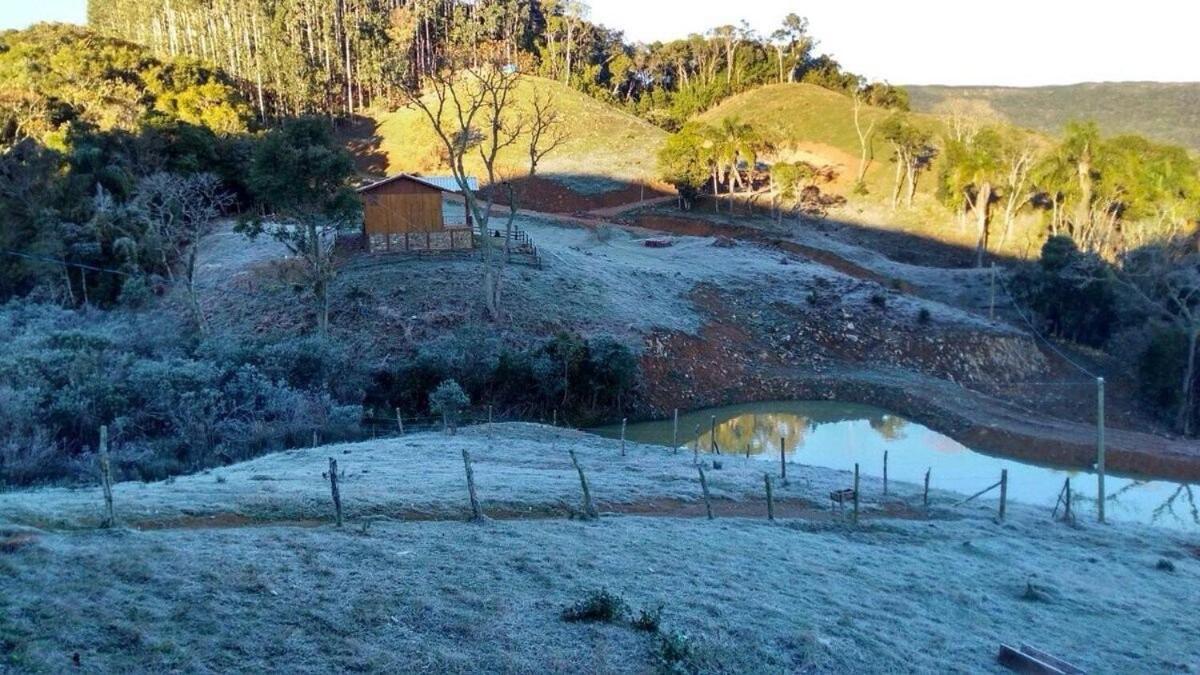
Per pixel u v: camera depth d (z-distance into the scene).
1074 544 22.64
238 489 18.03
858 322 57.47
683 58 146.50
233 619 10.84
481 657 10.62
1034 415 47.88
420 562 13.71
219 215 68.81
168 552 12.68
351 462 24.53
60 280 50.59
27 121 70.06
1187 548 23.83
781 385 50.50
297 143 44.44
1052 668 12.16
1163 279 54.25
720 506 22.39
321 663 10.10
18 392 28.50
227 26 112.88
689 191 89.81
